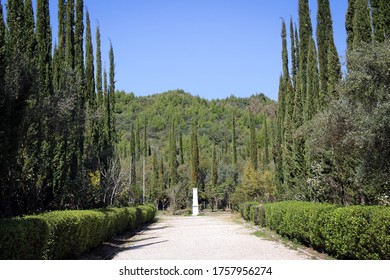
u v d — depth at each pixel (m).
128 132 93.56
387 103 8.19
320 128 10.73
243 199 39.19
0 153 9.92
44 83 15.23
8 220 7.45
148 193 56.62
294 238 14.01
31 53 14.30
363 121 8.62
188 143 80.00
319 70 17.17
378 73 8.77
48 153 14.75
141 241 17.08
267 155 49.31
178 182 55.94
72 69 18.98
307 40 21.56
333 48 15.49
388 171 9.24
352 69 9.27
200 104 113.81
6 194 12.45
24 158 13.22
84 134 19.84
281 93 28.28
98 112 22.23
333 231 9.55
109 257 11.73
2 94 9.73
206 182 59.94
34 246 7.70
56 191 15.78
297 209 13.02
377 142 8.77
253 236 17.69
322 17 17.53
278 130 27.62
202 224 28.42
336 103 10.25
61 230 9.43
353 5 14.55
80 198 17.62
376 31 11.98
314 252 11.42
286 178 22.02
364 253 8.13
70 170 16.75
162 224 30.06
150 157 65.38
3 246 6.37
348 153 10.54
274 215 17.05
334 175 14.52
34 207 14.04
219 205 58.72
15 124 10.39
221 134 90.50
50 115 14.20
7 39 12.09
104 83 27.91
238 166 57.66
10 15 13.12
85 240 11.59
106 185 21.83
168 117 107.00
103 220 14.12
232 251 12.23
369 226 7.81
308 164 17.16
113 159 24.25
